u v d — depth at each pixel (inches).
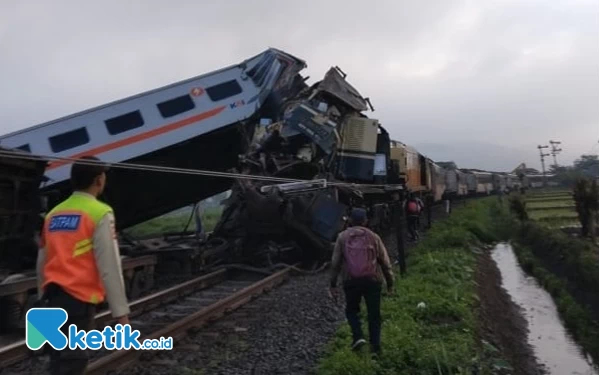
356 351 261.1
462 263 535.5
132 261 468.8
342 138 686.5
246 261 589.0
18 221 387.9
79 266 140.3
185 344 297.4
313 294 438.3
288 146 618.2
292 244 592.1
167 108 614.2
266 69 653.3
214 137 641.0
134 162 601.0
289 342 300.0
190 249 590.9
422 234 846.5
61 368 142.9
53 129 572.4
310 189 544.7
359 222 274.1
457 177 1663.4
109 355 248.5
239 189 585.3
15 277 349.7
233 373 249.4
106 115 592.7
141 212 666.8
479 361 277.3
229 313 376.2
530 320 361.1
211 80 637.9
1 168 366.9
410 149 1049.5
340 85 693.3
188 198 692.1
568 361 279.9
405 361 260.1
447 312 350.9
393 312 341.7
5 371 259.3
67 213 143.6
